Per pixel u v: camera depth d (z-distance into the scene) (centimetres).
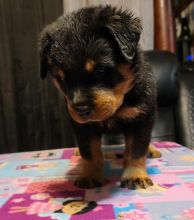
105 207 33
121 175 47
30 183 45
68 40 40
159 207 32
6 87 110
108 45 40
